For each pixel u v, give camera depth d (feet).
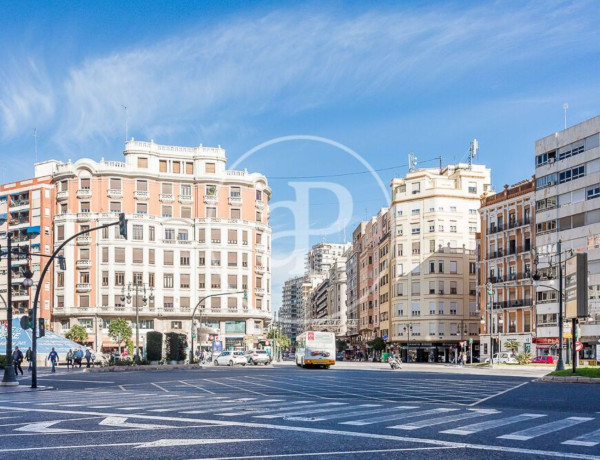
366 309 380.17
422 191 309.01
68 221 287.89
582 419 49.11
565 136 220.43
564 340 212.84
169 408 57.52
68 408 58.80
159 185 295.28
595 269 202.28
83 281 285.84
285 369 176.76
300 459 32.01
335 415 51.29
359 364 252.62
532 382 105.50
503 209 256.52
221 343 282.36
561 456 33.04
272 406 59.11
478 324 299.38
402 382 105.40
